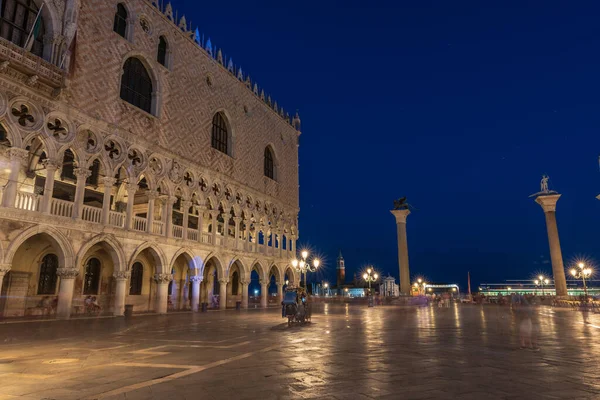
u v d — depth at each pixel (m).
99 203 34.22
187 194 35.59
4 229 21.41
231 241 41.66
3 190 21.66
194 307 34.88
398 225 55.66
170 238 32.50
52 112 24.42
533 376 8.21
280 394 6.87
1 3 23.55
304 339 14.77
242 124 45.72
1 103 21.78
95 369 9.16
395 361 9.98
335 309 42.03
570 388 7.22
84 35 26.89
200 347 12.72
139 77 32.50
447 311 36.78
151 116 32.03
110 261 32.41
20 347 12.86
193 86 37.88
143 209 38.59
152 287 36.25
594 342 13.62
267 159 52.12
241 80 46.62
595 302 40.91
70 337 15.55
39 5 25.22
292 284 53.72
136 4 32.12
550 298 50.84
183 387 7.40
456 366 9.30
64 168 30.78
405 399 6.52
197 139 37.41
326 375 8.36
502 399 6.50
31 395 6.96
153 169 32.06
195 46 38.88
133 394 6.94
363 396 6.71
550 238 47.59
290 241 54.81
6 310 25.67
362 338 15.01
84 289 30.42
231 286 50.56
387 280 97.88
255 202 46.69
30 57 22.58
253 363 9.80
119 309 27.58
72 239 24.75
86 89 26.64
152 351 11.91
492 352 11.42
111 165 28.05
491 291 98.56
